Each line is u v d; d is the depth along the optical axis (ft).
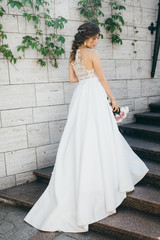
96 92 8.75
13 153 11.29
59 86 12.21
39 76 11.61
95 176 8.21
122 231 7.55
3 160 11.09
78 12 12.44
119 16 13.09
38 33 11.23
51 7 11.62
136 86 15.01
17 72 11.05
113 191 8.16
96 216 8.00
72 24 12.30
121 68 14.24
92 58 8.52
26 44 11.12
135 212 8.41
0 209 10.05
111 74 13.89
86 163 8.16
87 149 8.25
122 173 8.55
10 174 11.30
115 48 13.88
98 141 8.37
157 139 12.19
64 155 8.84
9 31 10.69
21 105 11.28
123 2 13.85
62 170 8.76
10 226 8.76
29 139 11.62
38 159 11.96
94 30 8.47
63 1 11.92
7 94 10.91
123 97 14.51
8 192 10.78
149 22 15.06
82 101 8.79
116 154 8.62
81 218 7.84
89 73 8.84
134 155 9.70
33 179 11.91
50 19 11.63
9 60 10.78
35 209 9.04
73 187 8.45
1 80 10.72
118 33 13.88
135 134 13.37
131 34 14.40
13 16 10.72
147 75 15.46
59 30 11.96
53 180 8.94
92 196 8.13
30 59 11.30
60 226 8.20
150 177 9.43
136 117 14.98
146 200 8.23
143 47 15.01
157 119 13.73
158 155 10.57
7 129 11.05
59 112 12.34
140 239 7.28
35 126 11.72
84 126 8.54
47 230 8.20
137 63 14.89
